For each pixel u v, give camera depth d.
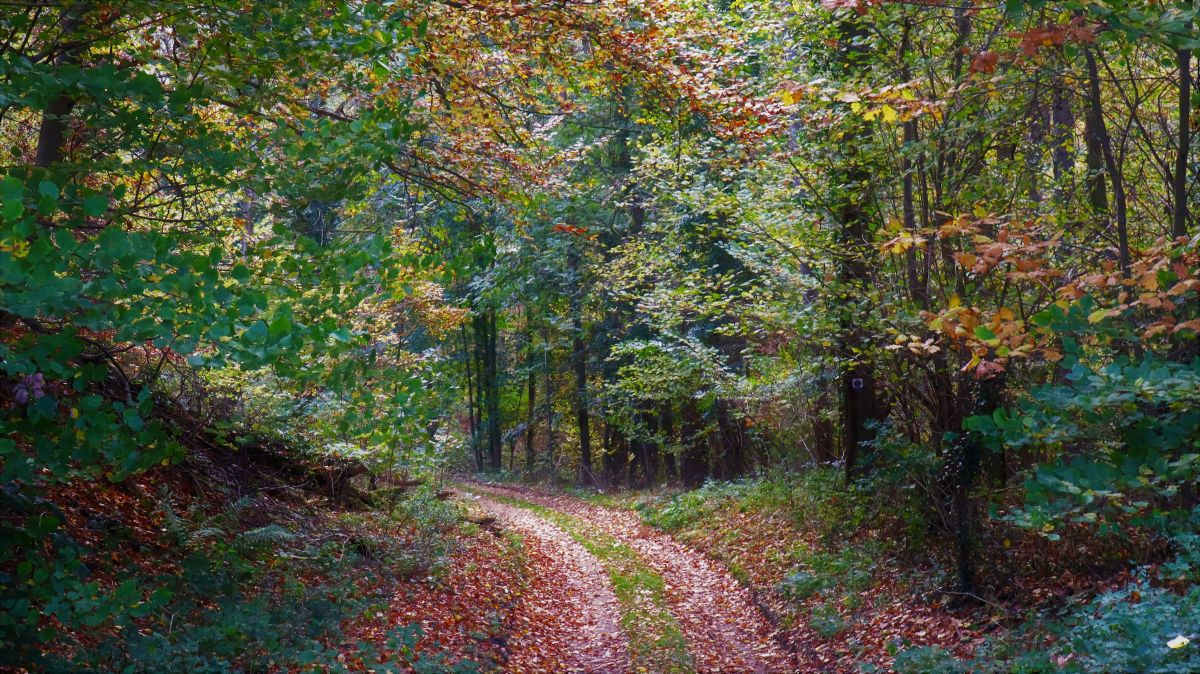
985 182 9.72
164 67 6.05
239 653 6.56
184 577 7.72
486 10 8.40
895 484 10.93
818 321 11.40
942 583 9.84
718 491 20.06
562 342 31.27
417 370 6.11
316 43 5.48
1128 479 3.96
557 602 13.03
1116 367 4.07
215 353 4.21
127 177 6.73
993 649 7.63
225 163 5.32
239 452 11.92
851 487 12.40
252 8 5.52
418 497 16.17
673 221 16.69
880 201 11.74
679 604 12.63
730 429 23.14
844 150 11.48
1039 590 8.73
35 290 3.44
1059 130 10.48
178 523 8.55
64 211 4.78
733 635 10.98
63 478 4.95
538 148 11.19
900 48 10.46
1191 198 8.75
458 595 11.16
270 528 9.40
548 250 24.28
